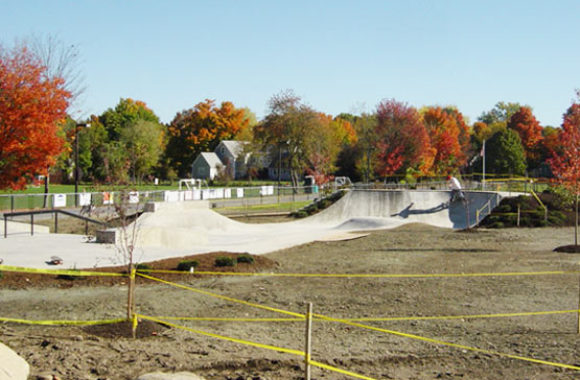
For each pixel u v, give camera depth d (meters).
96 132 100.56
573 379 9.48
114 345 9.96
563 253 26.48
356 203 49.91
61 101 28.11
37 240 24.25
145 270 18.25
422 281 19.36
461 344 11.65
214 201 55.75
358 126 93.62
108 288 16.39
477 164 99.25
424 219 48.69
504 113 167.38
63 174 92.69
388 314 14.48
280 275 20.00
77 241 24.38
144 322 11.84
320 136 75.69
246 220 45.84
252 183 92.44
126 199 16.59
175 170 115.62
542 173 105.62
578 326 12.74
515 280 19.58
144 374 7.91
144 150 34.84
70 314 13.18
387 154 79.19
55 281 16.67
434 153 87.94
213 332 11.84
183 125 119.00
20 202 43.84
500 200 46.88
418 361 10.34
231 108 119.62
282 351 10.16
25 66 27.08
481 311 14.92
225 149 110.56
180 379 7.83
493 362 10.40
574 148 30.62
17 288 15.73
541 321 13.86
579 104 38.41
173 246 26.23
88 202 44.56
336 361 9.95
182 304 14.93
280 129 74.38
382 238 33.03
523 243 30.92
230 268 20.45
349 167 92.06
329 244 30.17
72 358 8.92
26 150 27.36
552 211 42.81
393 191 50.84
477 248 28.78
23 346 9.62
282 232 36.31
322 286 18.27
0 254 20.22
